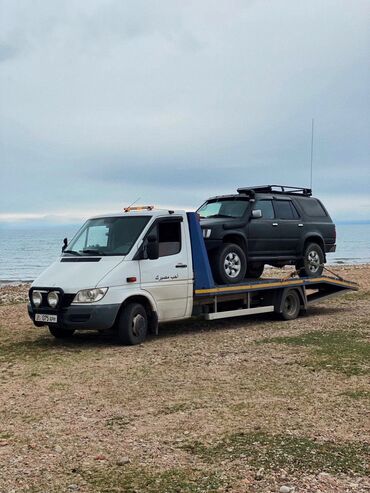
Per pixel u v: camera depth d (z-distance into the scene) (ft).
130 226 36.42
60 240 469.57
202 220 40.96
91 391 24.64
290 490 14.61
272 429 19.30
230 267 40.16
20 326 43.55
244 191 43.96
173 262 36.81
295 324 42.34
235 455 17.01
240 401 22.71
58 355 32.12
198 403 22.54
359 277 85.20
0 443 18.53
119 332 34.40
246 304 42.14
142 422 20.38
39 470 16.22
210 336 37.68
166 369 28.35
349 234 600.80
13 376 27.53
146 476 15.69
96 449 17.81
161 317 36.50
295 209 46.11
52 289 33.65
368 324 41.65
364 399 22.76
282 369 27.91
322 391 23.98
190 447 17.79
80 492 14.79
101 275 33.68
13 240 479.82
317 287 48.29
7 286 95.61
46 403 23.00
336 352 31.40
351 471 15.78
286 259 44.75
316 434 18.79
